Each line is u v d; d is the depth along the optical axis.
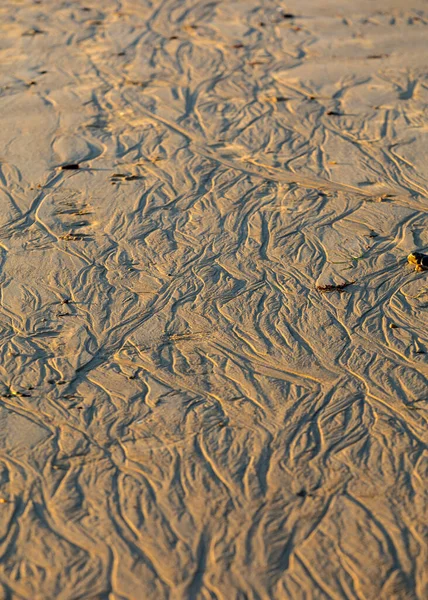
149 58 4.01
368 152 3.41
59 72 3.92
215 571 2.38
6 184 3.31
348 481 2.50
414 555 2.39
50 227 3.14
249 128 3.55
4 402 2.67
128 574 2.38
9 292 2.93
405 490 2.48
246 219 3.15
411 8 4.39
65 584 2.37
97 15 4.42
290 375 2.71
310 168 3.35
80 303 2.90
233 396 2.66
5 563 2.40
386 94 3.71
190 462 2.54
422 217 3.12
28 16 4.42
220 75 3.88
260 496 2.48
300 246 3.05
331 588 2.35
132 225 3.14
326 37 4.15
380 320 2.82
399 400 2.64
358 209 3.17
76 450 2.57
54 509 2.47
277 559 2.39
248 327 2.82
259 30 4.23
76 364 2.74
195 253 3.04
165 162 3.39
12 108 3.68
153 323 2.84
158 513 2.46
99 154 3.43
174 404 2.65
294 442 2.57
